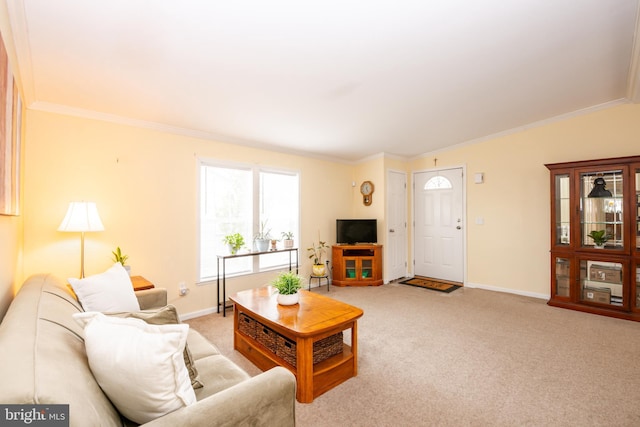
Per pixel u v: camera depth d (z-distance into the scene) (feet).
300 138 13.03
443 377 6.99
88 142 9.21
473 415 5.69
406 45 6.64
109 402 3.22
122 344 3.11
